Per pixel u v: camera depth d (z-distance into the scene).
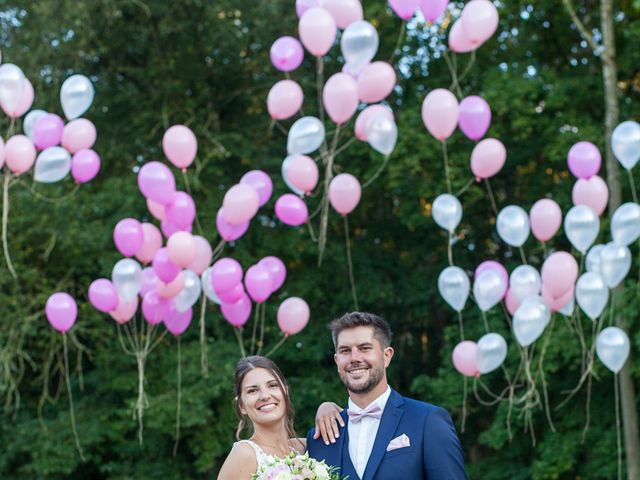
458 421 13.42
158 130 13.40
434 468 3.72
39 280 12.59
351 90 7.97
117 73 13.79
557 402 12.00
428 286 13.87
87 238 11.95
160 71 13.16
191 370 11.88
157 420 11.41
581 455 12.20
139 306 12.40
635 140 8.03
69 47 12.80
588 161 8.05
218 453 11.84
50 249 11.90
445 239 14.28
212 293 8.55
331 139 13.02
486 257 14.67
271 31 13.16
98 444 12.32
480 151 8.38
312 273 13.37
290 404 4.16
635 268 11.16
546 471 11.45
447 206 8.53
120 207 12.39
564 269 7.89
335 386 12.91
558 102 11.97
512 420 11.77
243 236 13.12
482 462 12.63
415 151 12.27
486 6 7.96
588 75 12.80
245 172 13.85
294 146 8.30
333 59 14.06
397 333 14.80
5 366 11.71
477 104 8.27
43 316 12.30
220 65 13.53
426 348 15.11
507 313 12.39
